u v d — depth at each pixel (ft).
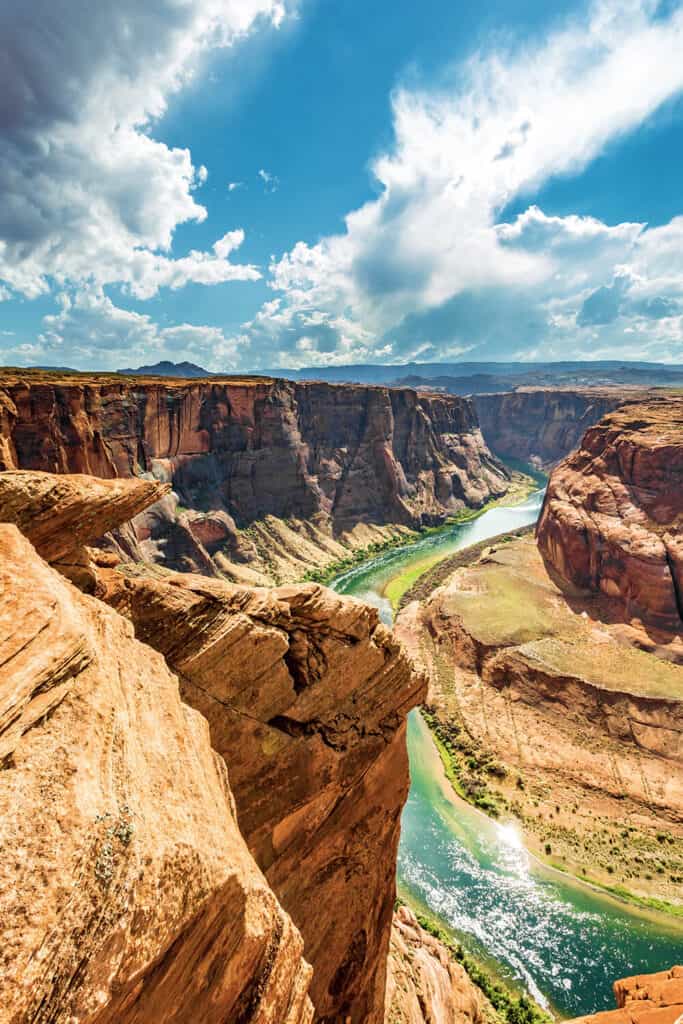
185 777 24.27
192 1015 20.79
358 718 53.98
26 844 15.19
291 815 48.75
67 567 38.32
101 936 15.44
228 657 44.62
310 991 51.01
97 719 19.93
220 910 21.35
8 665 18.63
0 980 12.91
